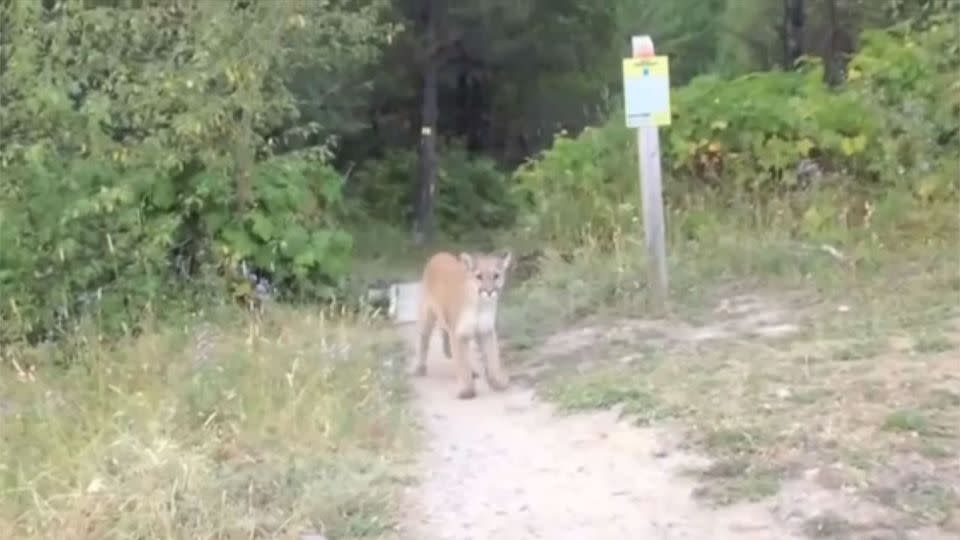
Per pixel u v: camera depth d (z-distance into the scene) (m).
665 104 11.20
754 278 11.73
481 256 9.55
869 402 7.69
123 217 11.20
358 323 11.43
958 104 13.89
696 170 13.84
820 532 6.08
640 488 6.88
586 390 8.62
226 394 8.33
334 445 7.68
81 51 12.02
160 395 8.43
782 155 13.59
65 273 10.86
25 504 6.67
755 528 6.23
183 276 11.81
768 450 7.07
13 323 10.43
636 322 10.77
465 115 26.17
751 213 13.23
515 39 23.91
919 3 17.52
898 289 10.75
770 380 8.34
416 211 24.72
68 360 9.85
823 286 11.10
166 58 12.53
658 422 7.80
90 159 11.59
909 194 13.14
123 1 12.80
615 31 25.22
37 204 10.98
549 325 11.03
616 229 13.07
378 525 6.48
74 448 7.44
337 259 12.51
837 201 13.18
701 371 8.78
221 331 10.62
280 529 6.39
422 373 9.95
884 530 6.05
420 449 7.79
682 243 12.84
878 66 14.52
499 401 8.96
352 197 23.80
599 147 14.37
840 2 23.31
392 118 25.52
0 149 11.29
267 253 12.22
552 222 13.74
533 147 26.11
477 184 25.09
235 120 12.38
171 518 6.38
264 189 12.34
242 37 12.17
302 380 8.70
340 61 17.31
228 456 7.41
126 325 10.48
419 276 16.98
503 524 6.53
